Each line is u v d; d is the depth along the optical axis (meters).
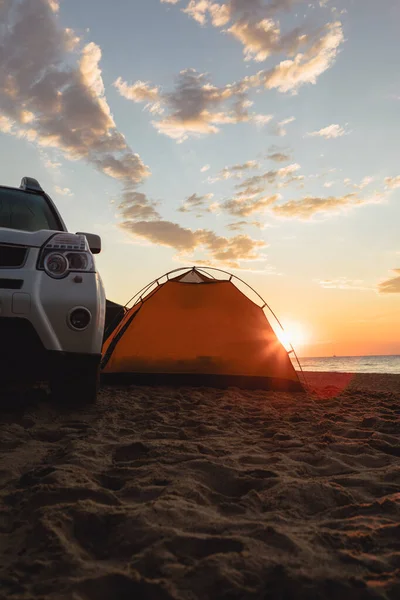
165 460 2.75
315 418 4.49
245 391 6.70
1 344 3.47
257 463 2.79
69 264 3.75
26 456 2.81
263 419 4.34
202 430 3.67
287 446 3.25
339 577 1.47
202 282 7.40
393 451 3.23
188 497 2.15
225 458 2.82
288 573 1.48
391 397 7.01
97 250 4.45
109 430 3.53
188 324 7.15
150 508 1.95
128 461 2.86
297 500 2.18
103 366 6.94
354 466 2.84
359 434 3.65
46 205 4.91
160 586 1.41
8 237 3.65
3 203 4.63
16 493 2.19
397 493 2.29
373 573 1.53
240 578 1.46
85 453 2.83
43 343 3.54
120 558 1.66
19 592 1.40
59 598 1.36
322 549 1.67
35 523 1.83
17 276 3.55
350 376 14.76
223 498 2.21
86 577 1.46
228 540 1.69
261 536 1.75
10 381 4.95
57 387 4.04
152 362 6.99
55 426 3.57
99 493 2.12
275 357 7.04
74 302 3.66
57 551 1.63
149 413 4.28
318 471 2.72
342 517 2.03
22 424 3.61
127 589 1.43
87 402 4.15
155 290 7.32
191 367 6.99
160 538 1.72
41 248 3.72
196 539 1.70
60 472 2.37
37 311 3.52
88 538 1.80
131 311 7.40
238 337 7.12
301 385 6.92
